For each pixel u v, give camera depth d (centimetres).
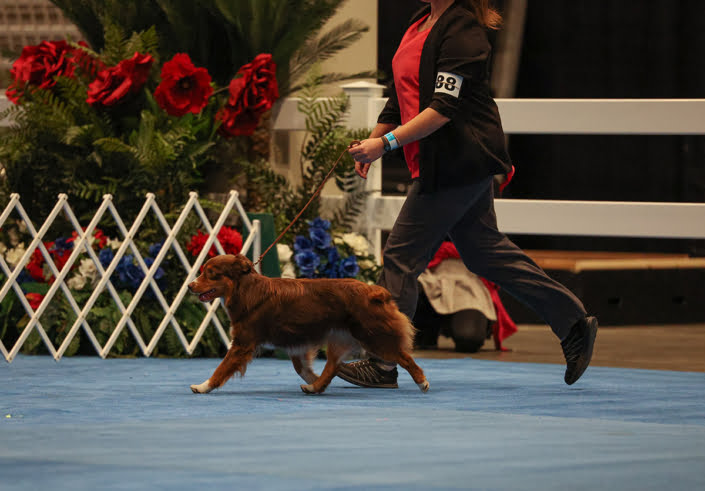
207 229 997
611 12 1928
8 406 639
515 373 865
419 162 729
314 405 654
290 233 1060
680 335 1311
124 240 977
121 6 1121
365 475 421
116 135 1063
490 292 1093
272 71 1051
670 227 991
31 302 1009
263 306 703
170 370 872
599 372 880
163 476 416
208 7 1082
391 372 754
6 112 1073
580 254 1719
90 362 938
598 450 487
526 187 2016
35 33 1402
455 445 498
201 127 1059
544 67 1978
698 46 1891
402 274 739
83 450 478
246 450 479
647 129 1005
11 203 941
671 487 403
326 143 1059
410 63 739
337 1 1112
